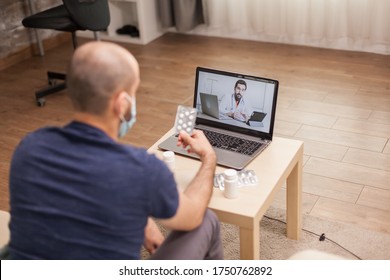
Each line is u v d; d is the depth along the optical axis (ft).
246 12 14.49
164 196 4.24
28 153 4.21
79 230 4.06
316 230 7.55
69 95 4.25
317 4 13.21
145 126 10.67
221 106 6.86
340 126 10.16
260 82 6.53
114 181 4.04
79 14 11.09
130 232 4.18
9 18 14.01
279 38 14.35
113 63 4.13
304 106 11.00
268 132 6.64
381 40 13.01
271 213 7.95
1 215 6.14
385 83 11.72
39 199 4.12
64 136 4.22
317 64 12.91
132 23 16.03
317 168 8.94
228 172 5.71
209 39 15.06
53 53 14.94
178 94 11.93
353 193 8.27
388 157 9.10
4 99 12.29
